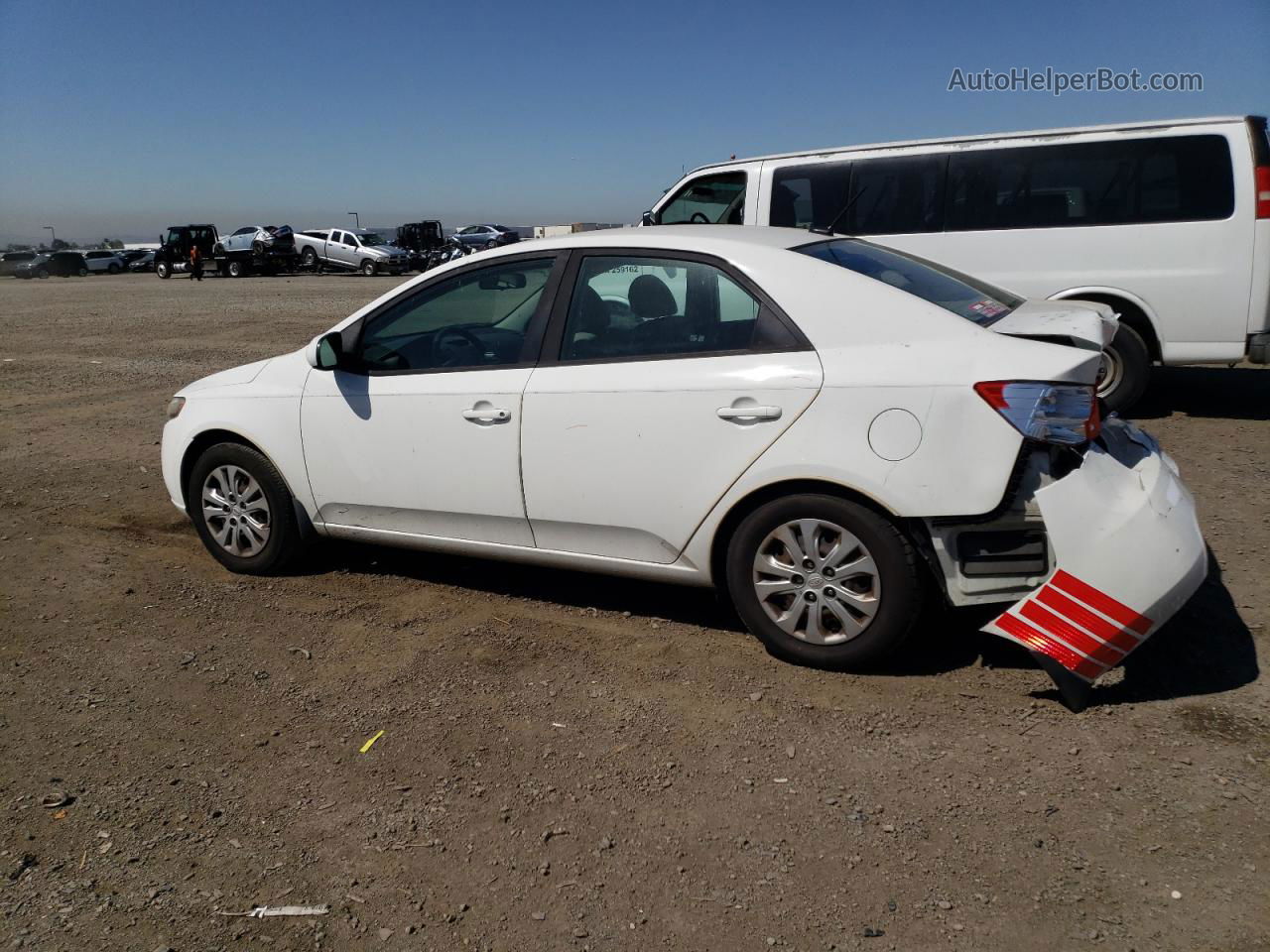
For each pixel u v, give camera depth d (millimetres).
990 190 8109
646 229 4316
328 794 3170
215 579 5113
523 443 4191
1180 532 3307
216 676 4012
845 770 3203
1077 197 7848
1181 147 7504
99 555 5512
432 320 4531
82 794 3197
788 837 2875
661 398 3879
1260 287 7383
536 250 4320
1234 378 9758
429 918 2600
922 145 8320
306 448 4793
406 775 3264
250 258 43344
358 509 4754
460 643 4273
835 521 3646
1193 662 3779
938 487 3428
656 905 2615
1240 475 6285
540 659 4090
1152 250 7633
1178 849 2740
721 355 3834
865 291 3699
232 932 2564
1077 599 3314
